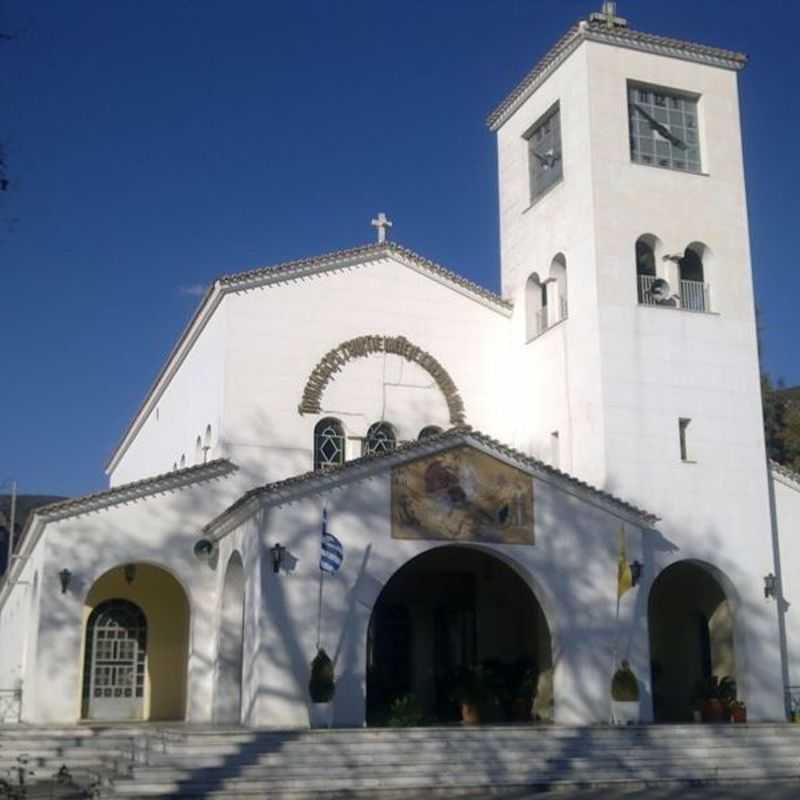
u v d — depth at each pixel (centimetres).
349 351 3094
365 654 2409
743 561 2922
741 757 2364
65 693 2630
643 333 2984
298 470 2967
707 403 3002
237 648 2681
